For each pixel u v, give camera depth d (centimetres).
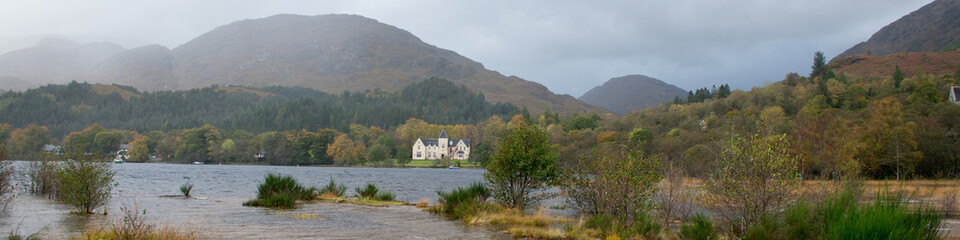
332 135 18625
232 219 2002
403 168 15550
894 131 6412
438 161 16588
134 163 16450
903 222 957
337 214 2245
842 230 989
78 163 2122
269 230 1688
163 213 2222
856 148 6031
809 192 1352
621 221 1670
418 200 3691
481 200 2402
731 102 16438
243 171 10494
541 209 2233
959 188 2839
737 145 1413
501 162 2306
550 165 2238
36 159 3278
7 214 2061
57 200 2716
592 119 18625
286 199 2598
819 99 13300
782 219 1286
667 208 1712
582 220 1800
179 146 17875
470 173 11475
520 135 2312
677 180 1739
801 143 5238
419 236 1609
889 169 6450
